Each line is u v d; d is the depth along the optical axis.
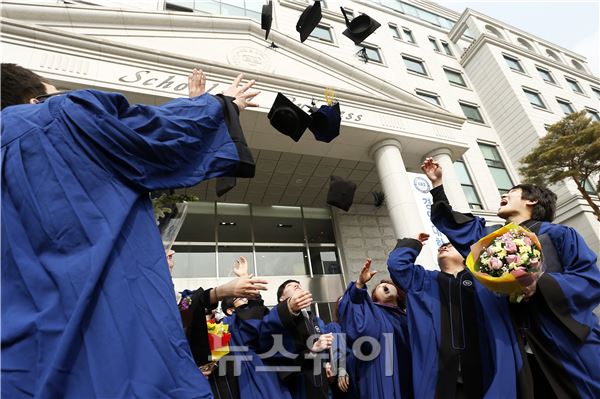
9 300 0.68
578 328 1.57
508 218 2.30
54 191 0.77
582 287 1.64
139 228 0.87
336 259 11.96
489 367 1.97
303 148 8.81
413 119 9.55
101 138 0.86
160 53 7.01
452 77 17.75
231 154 1.14
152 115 1.02
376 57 15.54
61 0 8.95
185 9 11.34
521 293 1.65
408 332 2.60
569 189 14.35
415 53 17.12
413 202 8.13
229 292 2.08
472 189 13.48
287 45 9.34
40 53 6.09
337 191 3.03
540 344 1.68
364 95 9.13
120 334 0.69
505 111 16.30
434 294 2.39
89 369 0.64
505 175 15.03
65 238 0.74
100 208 0.80
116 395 0.63
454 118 10.12
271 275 11.05
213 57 8.25
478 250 1.80
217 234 11.15
